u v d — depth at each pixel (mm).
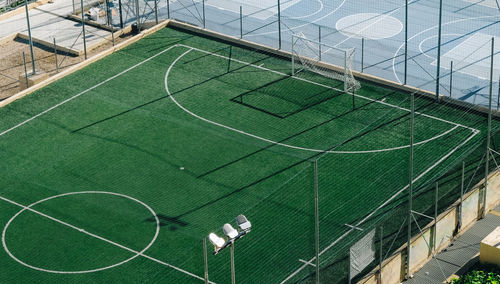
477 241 50969
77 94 65438
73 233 52312
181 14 76500
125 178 56812
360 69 68312
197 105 64000
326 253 49219
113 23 74938
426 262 49688
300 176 56125
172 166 57719
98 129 61594
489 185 52750
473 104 62688
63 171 57625
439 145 58656
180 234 52000
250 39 72750
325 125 61375
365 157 57656
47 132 61406
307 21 75688
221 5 78250
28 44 72312
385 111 62562
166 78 67188
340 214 52438
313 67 67438
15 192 55750
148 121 62312
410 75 67500
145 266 49781
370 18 76000
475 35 72875
